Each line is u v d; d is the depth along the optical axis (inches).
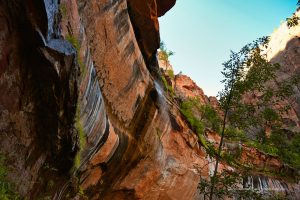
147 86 759.1
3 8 289.0
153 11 794.8
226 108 471.2
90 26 503.5
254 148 1331.2
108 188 683.4
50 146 376.5
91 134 477.7
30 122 347.9
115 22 561.3
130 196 768.9
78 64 350.0
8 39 300.5
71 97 356.5
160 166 845.8
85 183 577.0
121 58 606.5
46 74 327.6
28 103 338.0
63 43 331.0
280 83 486.9
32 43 310.3
